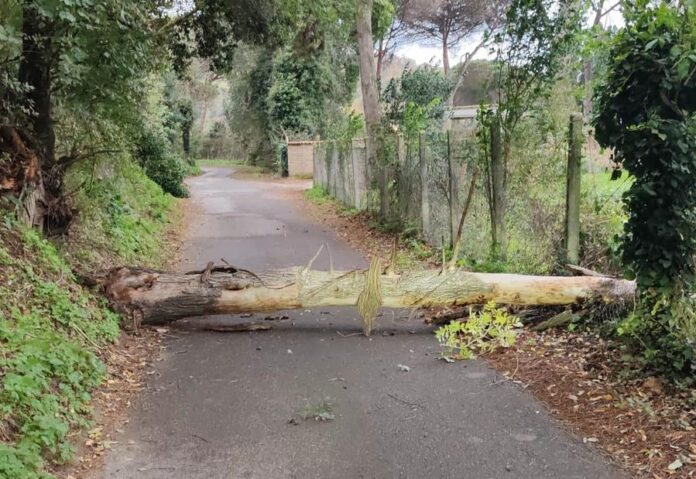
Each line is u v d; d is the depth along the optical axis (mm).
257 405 4867
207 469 3881
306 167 35406
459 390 5094
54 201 7270
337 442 4223
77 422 4277
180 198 23172
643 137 4762
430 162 11375
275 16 13898
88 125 9078
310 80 35094
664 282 4883
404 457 3988
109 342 6012
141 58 8031
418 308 7516
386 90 23234
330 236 14391
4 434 3635
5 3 5906
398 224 13188
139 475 3805
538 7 8086
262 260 11367
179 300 6773
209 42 14430
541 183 8047
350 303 6785
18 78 7117
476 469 3814
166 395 5082
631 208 5039
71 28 6535
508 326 6121
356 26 16938
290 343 6469
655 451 3832
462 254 9812
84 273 7016
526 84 8398
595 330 6016
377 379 5395
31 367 4281
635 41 4672
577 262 7328
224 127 58594
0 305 5023
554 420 4445
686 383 4539
